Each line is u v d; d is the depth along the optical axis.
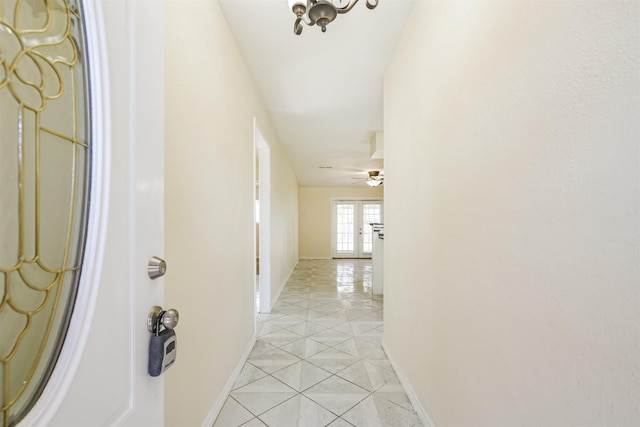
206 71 1.47
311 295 4.47
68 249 0.51
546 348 0.70
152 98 0.71
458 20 1.17
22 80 0.45
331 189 9.49
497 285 0.90
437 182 1.38
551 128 0.68
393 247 2.18
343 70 2.39
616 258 0.53
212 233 1.55
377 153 3.93
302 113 3.31
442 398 1.31
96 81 0.55
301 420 1.58
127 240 0.61
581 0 0.60
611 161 0.54
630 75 0.50
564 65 0.64
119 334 0.58
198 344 1.35
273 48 2.08
